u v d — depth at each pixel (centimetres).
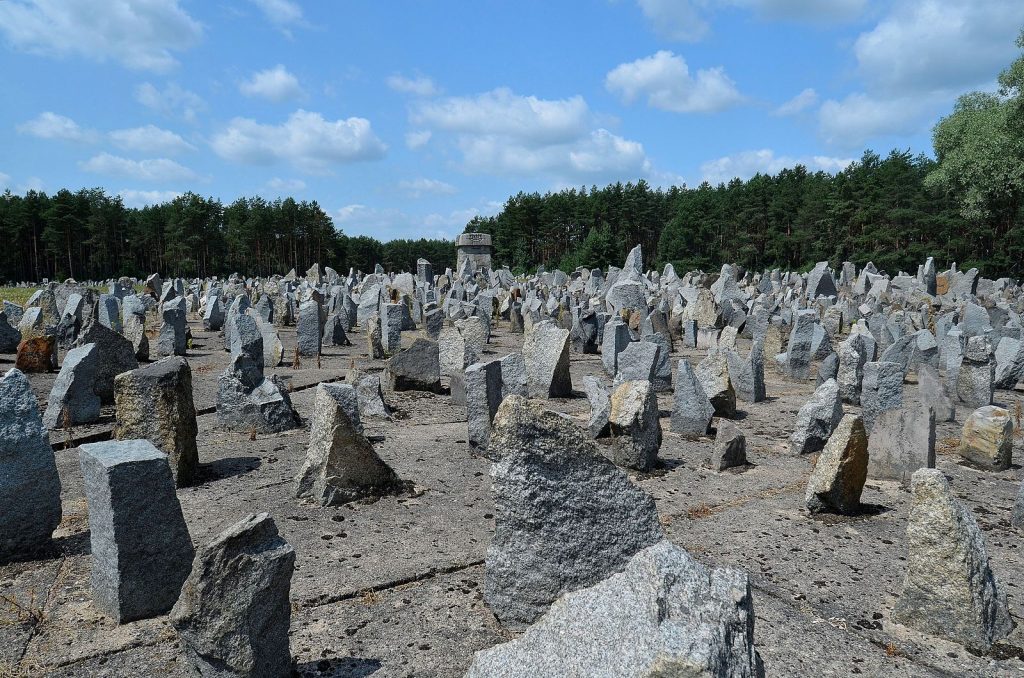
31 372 1356
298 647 448
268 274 8200
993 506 734
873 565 581
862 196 6216
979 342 1206
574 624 289
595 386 1028
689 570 300
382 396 1133
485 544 611
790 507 718
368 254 9581
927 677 426
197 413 1094
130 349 1152
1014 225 5225
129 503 476
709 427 1026
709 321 2298
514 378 1180
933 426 782
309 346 1705
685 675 247
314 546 601
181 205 7781
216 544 376
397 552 592
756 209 7138
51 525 595
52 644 452
